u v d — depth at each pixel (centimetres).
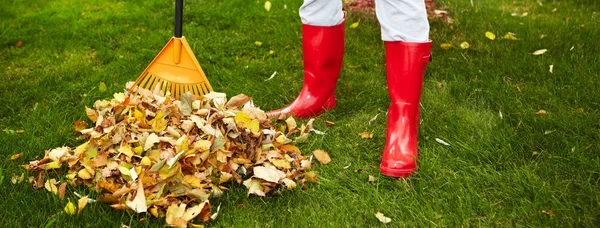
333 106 263
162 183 189
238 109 235
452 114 249
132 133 206
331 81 255
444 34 345
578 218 177
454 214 184
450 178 204
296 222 184
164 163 191
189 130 206
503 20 367
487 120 245
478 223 181
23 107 263
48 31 350
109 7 394
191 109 216
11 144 224
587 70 288
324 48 243
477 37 340
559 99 261
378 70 306
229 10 388
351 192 202
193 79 240
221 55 326
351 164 219
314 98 255
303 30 246
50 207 189
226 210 191
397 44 210
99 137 209
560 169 205
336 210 190
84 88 282
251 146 211
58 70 300
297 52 329
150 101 223
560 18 375
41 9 387
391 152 212
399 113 217
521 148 220
